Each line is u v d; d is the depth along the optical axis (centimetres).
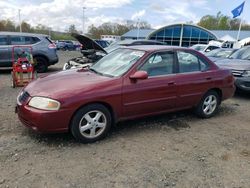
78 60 888
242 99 786
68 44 4403
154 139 457
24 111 406
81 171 349
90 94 412
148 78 473
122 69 470
